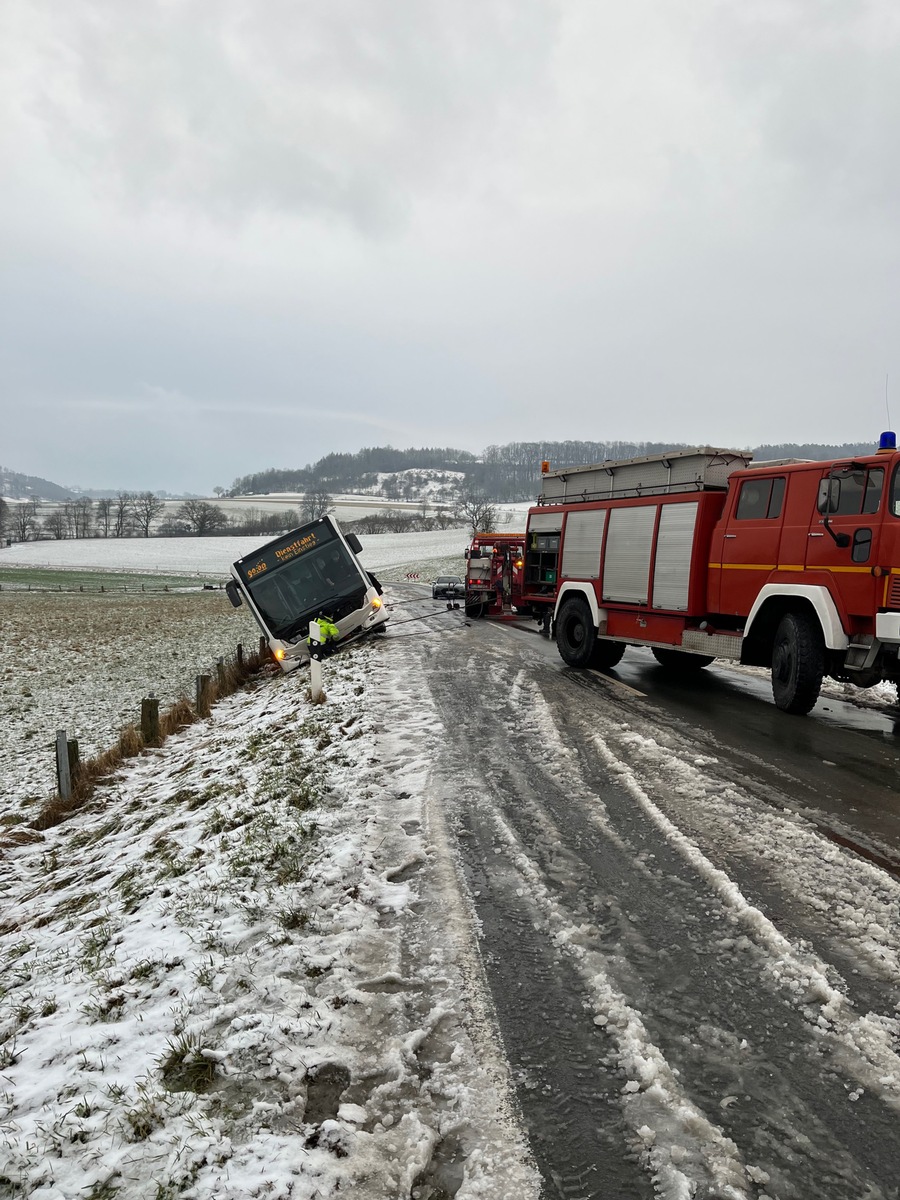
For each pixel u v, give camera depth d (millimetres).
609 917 3854
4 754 13422
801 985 3205
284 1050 2855
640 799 5621
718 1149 2338
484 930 3754
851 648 7668
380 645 16422
